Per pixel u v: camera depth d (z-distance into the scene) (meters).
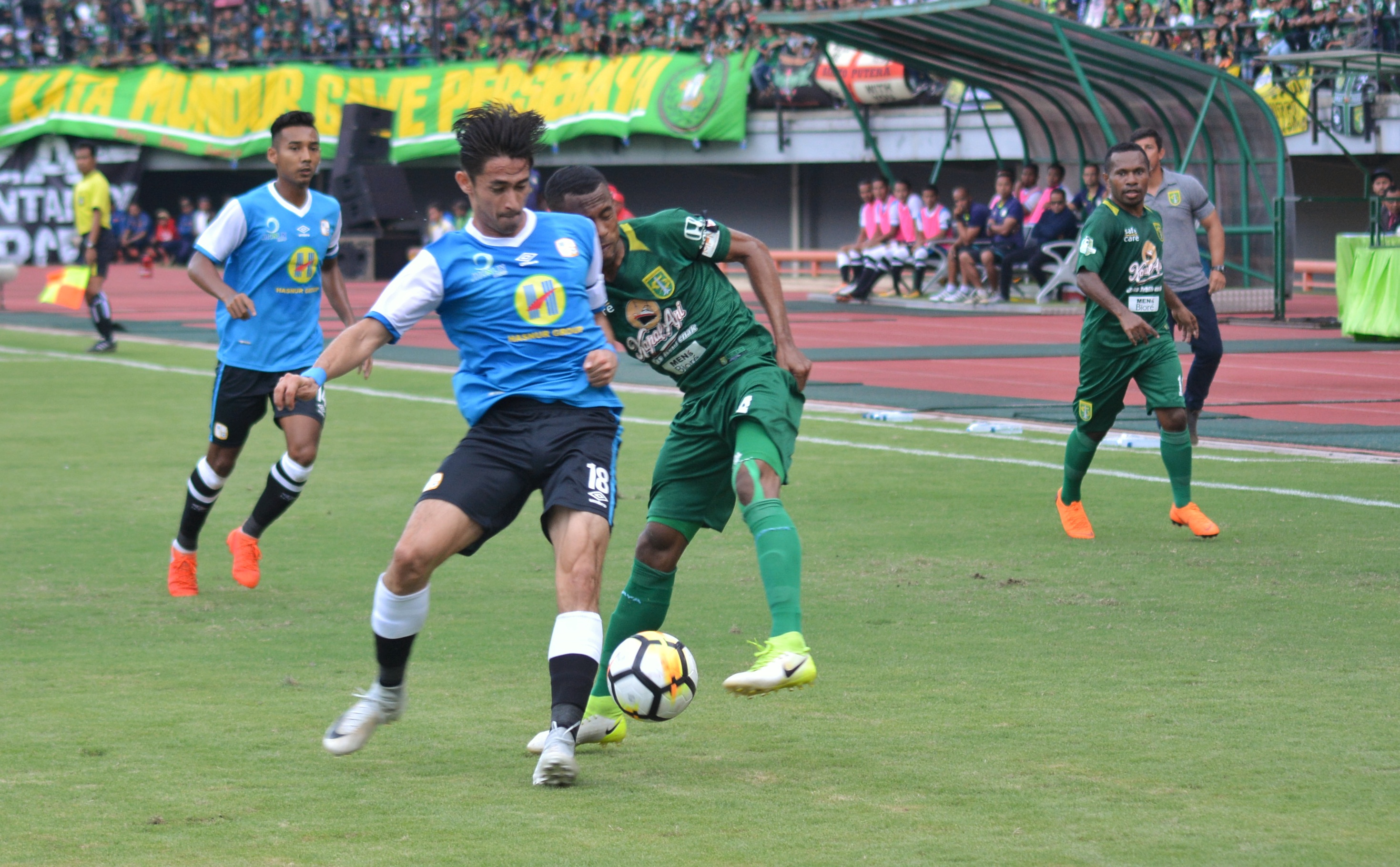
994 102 56.84
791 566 7.92
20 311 49.53
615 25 68.81
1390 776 7.29
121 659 10.08
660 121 65.19
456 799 7.15
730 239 8.78
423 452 20.00
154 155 79.00
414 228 65.75
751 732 8.30
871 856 6.27
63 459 19.39
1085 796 7.05
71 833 6.64
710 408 8.70
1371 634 10.31
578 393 8.04
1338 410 22.88
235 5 78.88
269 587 12.43
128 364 31.77
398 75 73.00
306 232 12.63
